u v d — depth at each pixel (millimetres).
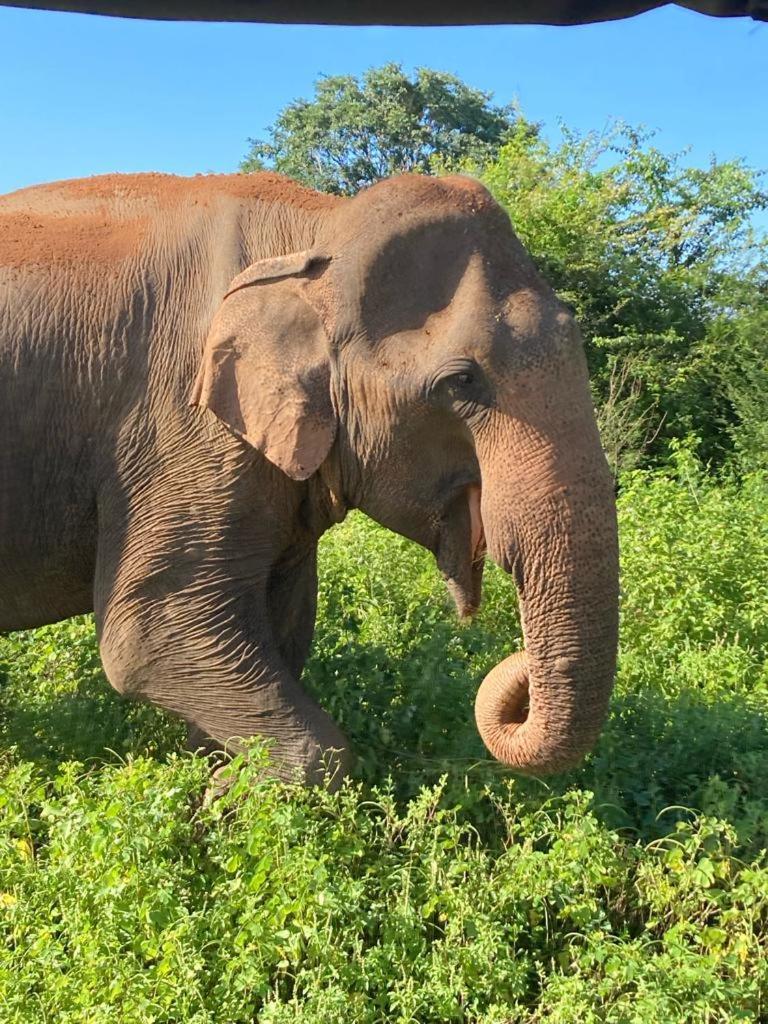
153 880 3039
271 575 4141
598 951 2918
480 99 31891
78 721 4535
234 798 3270
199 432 3680
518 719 3588
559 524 3246
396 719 4320
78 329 3775
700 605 5906
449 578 3824
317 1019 2588
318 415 3516
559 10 1669
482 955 2889
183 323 3725
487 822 3641
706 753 4148
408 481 3629
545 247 15109
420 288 3455
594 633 3281
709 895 3172
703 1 1672
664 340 14469
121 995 2760
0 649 5270
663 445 13891
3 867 3236
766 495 9570
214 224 3812
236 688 3729
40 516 3902
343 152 30859
